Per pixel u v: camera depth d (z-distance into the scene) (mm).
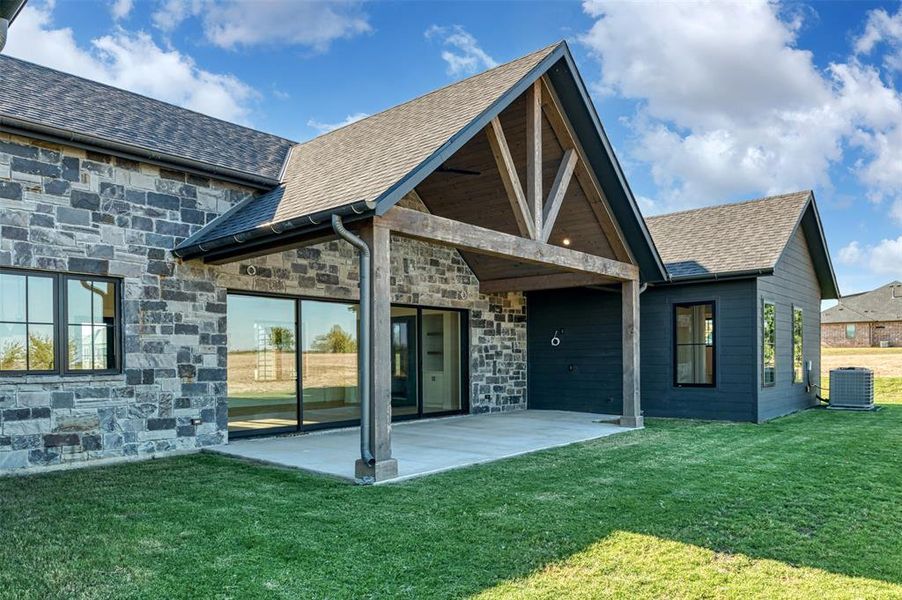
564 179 8469
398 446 7684
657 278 10039
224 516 4504
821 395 15758
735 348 10594
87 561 3615
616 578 3410
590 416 11281
